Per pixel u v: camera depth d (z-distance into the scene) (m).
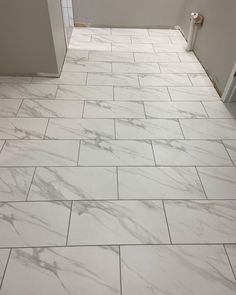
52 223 1.33
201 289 1.13
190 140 1.85
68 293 1.10
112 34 3.43
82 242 1.26
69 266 1.18
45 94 2.24
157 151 1.75
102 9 3.41
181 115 2.08
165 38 3.39
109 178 1.56
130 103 2.18
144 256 1.22
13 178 1.54
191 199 1.47
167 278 1.15
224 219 1.38
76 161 1.66
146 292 1.11
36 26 2.12
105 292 1.10
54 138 1.81
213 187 1.54
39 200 1.43
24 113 2.02
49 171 1.59
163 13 3.47
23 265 1.18
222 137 1.89
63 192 1.47
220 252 1.25
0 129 1.87
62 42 2.68
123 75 2.56
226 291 1.12
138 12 3.45
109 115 2.04
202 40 2.74
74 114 2.03
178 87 2.41
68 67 2.65
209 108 2.16
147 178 1.58
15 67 2.39
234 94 2.15
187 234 1.31
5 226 1.31
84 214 1.37
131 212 1.39
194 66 2.76
